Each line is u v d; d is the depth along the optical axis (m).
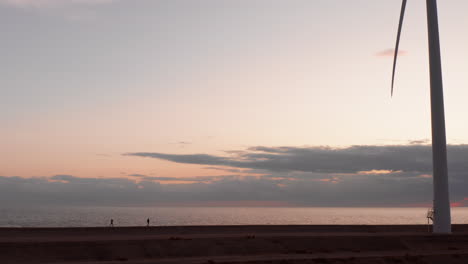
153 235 64.19
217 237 59.81
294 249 58.56
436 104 77.50
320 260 50.88
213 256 52.25
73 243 49.38
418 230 84.50
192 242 55.12
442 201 75.75
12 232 65.44
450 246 68.69
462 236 73.19
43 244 48.03
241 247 56.00
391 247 64.88
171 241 54.53
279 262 48.53
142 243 52.56
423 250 64.94
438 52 78.31
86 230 71.81
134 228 77.88
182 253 52.06
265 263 47.72
